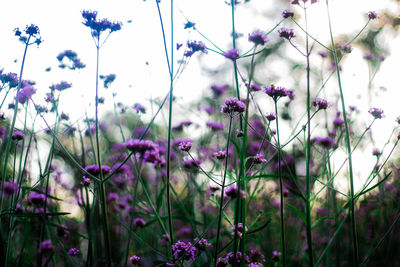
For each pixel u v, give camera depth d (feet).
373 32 6.03
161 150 5.36
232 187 4.42
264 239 5.49
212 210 5.54
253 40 4.56
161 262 4.63
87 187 4.83
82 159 5.07
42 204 4.72
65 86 4.95
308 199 4.48
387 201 5.36
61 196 5.48
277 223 5.51
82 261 4.89
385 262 5.13
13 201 4.59
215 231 5.41
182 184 6.23
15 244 4.97
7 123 5.00
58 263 5.09
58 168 5.44
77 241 5.21
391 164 5.46
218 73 6.59
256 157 4.55
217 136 5.58
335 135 5.38
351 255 5.32
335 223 5.16
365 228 5.62
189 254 4.49
